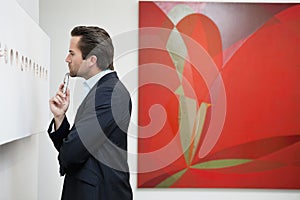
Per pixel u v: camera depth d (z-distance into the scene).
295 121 2.62
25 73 1.41
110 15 2.62
